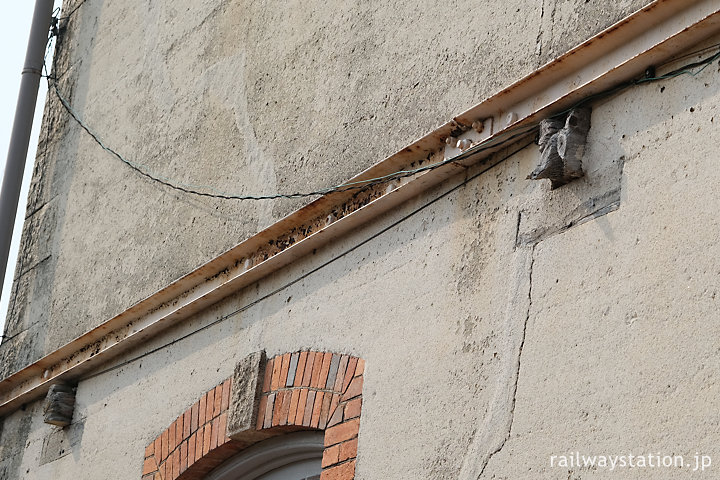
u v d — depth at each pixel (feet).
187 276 24.21
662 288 14.96
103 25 33.17
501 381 16.87
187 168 26.71
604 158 16.44
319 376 20.44
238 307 23.44
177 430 23.72
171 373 24.77
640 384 14.79
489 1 19.49
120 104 30.73
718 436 13.67
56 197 32.45
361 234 20.84
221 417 22.48
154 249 26.89
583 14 17.44
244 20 26.68
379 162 19.93
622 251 15.70
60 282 30.66
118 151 29.99
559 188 17.08
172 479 23.32
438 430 17.62
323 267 21.50
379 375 19.16
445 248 18.81
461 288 18.21
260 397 21.61
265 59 25.38
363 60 22.21
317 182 22.25
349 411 19.45
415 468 17.74
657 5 15.58
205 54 27.73
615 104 16.56
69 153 32.58
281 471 22.22
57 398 28.07
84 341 27.68
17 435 30.27
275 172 23.63
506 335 17.08
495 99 17.88
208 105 26.81
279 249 22.50
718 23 15.11
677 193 15.20
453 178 19.17
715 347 14.05
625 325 15.26
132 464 24.81
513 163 18.06
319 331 20.95
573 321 16.06
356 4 23.02
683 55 15.70
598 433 15.08
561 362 16.01
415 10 21.26
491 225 18.08
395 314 19.34
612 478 14.69
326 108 22.79
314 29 24.08
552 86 17.33
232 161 25.18
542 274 16.85
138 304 25.57
